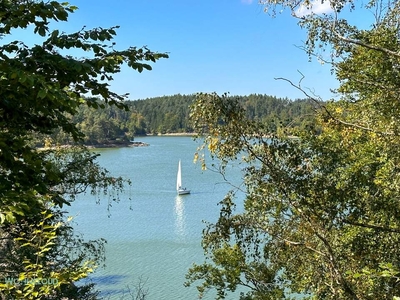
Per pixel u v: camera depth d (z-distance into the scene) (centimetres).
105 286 1945
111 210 3672
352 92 881
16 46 387
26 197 325
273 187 732
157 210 3675
